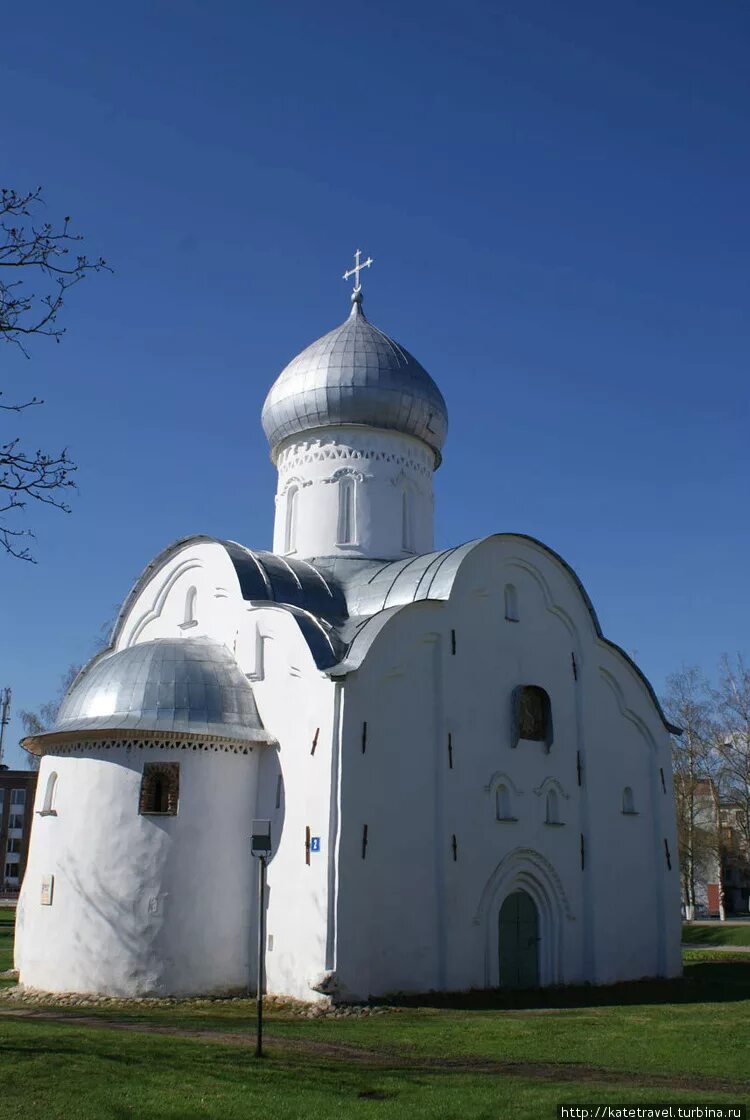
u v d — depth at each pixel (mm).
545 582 30297
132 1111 12336
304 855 23656
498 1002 24047
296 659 25422
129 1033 17812
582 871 28891
